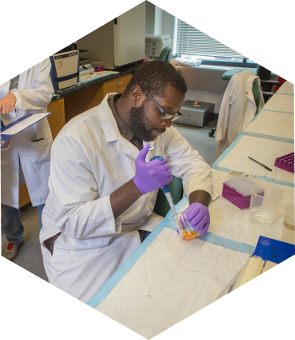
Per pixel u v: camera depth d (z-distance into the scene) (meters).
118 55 3.06
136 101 1.02
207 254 0.92
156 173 0.94
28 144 1.71
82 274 1.08
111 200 0.99
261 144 1.74
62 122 2.43
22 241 1.96
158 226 1.05
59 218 1.04
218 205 1.17
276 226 1.05
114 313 0.75
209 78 4.11
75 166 1.04
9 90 1.61
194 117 4.04
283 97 2.76
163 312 0.75
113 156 1.16
